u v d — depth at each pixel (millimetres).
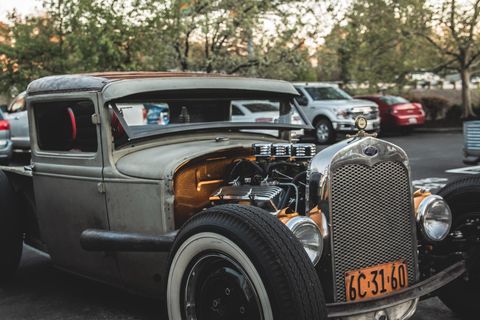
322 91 18547
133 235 3574
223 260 2951
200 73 4527
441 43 20969
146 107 4062
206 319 3039
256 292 2734
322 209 3104
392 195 3299
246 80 4438
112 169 3863
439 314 4133
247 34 15680
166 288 3172
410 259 3404
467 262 3602
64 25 14227
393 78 21828
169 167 3590
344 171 3129
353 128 17234
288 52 15984
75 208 4191
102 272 4109
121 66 13805
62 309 4391
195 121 4367
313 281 2697
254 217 2832
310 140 18125
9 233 4770
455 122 22516
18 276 5242
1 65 14570
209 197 3730
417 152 14438
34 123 4457
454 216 3865
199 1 15062
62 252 4418
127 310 4324
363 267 3211
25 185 4883
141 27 13859
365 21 19781
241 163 3811
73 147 4180
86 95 3959
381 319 3104
